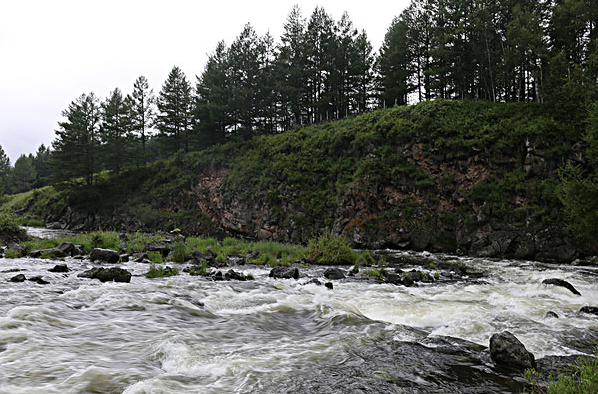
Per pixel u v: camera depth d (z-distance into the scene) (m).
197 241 25.56
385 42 52.16
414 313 8.28
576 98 27.03
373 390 4.11
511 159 26.25
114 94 59.16
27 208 63.03
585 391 3.55
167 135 59.19
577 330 6.91
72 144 53.00
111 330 6.11
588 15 31.09
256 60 56.00
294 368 4.79
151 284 10.59
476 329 6.91
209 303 8.64
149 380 4.07
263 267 16.53
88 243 21.38
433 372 4.74
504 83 41.06
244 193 40.75
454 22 41.25
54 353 4.85
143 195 50.88
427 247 26.52
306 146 40.22
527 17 34.59
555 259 21.27
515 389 4.23
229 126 55.97
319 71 53.78
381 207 29.78
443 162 28.94
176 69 60.06
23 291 8.70
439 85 43.56
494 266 18.36
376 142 33.31
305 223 34.31
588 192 18.09
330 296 10.07
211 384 4.17
